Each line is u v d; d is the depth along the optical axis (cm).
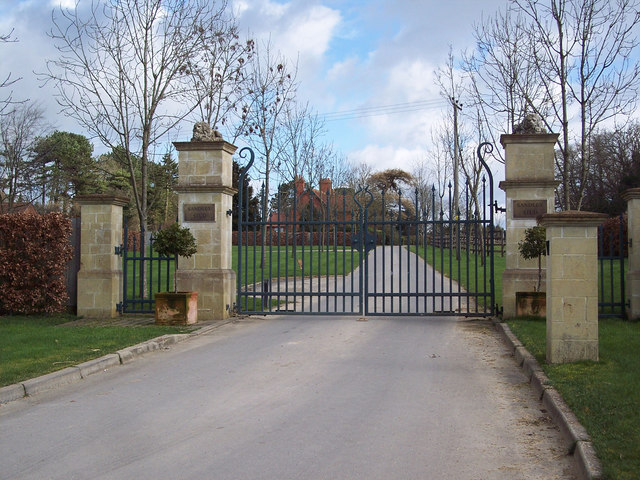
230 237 1426
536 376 741
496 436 569
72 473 491
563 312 803
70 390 768
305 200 3053
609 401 599
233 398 715
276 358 947
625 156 3912
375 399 700
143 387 779
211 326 1252
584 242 802
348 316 1407
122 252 1435
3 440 575
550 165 1256
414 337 1122
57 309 1421
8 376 775
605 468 435
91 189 4819
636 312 1195
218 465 502
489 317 1331
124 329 1188
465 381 785
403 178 6419
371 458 512
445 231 4125
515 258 1263
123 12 1560
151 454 532
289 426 604
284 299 1852
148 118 1574
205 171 1368
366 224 1356
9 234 1408
